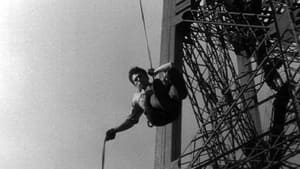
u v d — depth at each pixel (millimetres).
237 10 18406
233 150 14258
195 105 17859
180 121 16406
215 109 15781
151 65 9891
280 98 15516
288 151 14188
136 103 10602
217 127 14945
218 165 14875
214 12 18578
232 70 19312
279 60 14797
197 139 15453
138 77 10328
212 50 19125
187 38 18672
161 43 18141
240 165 14219
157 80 9211
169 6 18953
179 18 18219
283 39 13648
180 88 9047
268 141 14781
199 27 18828
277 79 17391
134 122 10766
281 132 14070
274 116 16172
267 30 16016
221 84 18594
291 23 12727
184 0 18609
